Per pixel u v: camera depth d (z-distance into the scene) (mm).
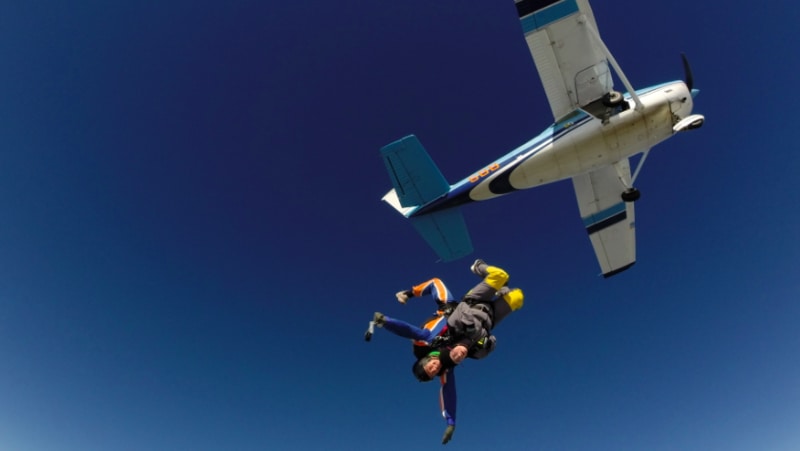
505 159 10875
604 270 13102
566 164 10398
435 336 3906
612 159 10383
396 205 12078
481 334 3789
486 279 3998
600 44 9219
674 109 9836
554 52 9727
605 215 12508
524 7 9398
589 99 10211
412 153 10859
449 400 3820
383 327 3783
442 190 11164
